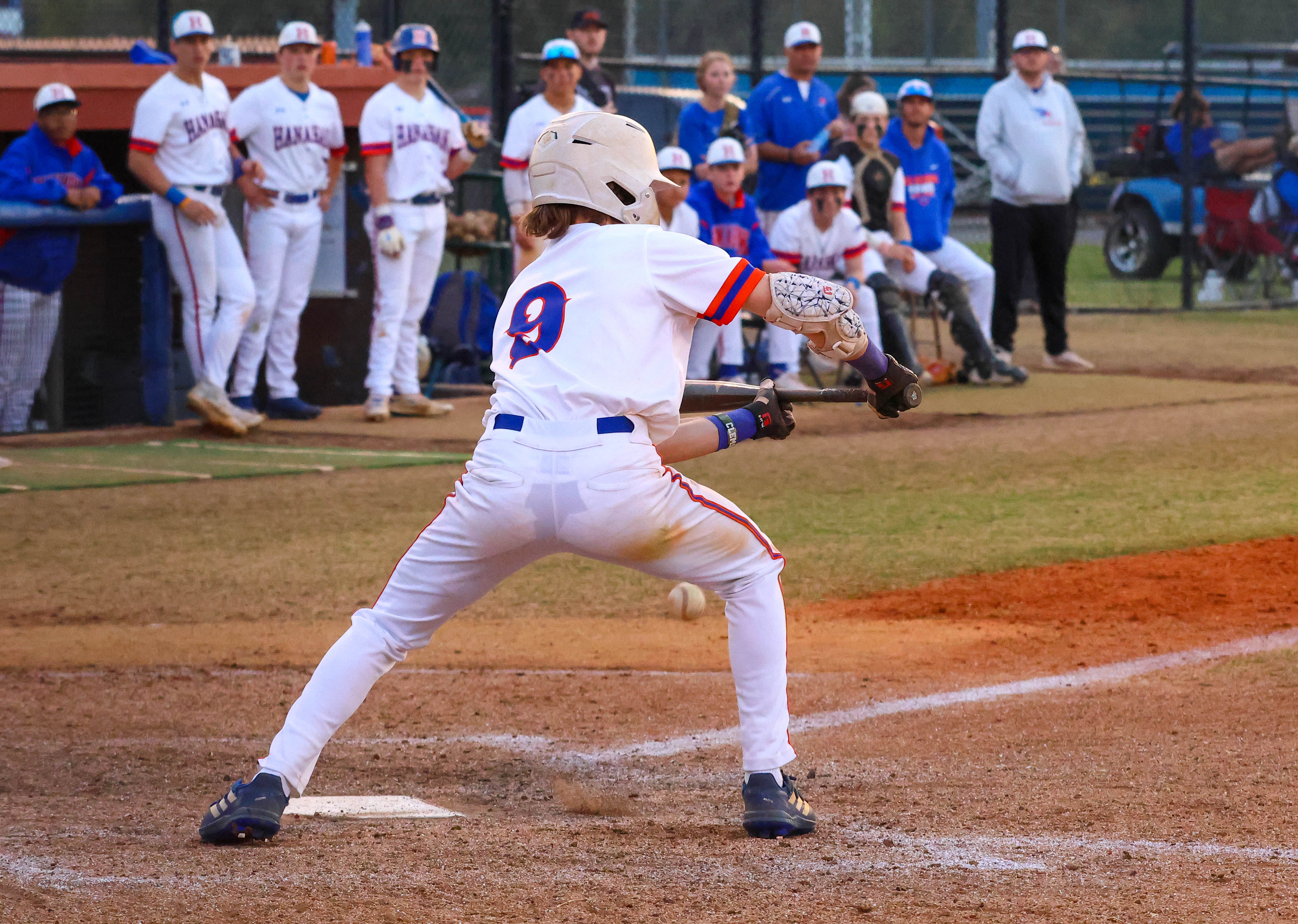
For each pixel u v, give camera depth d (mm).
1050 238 52656
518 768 15672
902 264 48406
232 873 11438
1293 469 34750
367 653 12656
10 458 37312
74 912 10344
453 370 53094
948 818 13336
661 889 11086
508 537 12117
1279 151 74812
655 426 12258
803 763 15602
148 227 41594
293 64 40750
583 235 12508
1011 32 80312
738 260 12336
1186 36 74000
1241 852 12117
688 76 74625
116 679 19422
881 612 23000
